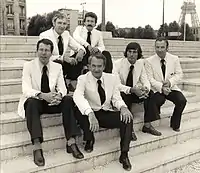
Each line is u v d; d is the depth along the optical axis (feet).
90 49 11.80
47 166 7.79
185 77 16.65
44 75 8.95
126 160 8.75
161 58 11.09
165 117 11.85
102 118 8.80
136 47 10.23
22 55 17.98
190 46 29.17
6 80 11.00
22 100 8.82
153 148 10.31
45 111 8.89
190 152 10.24
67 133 8.39
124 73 10.64
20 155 8.32
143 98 10.30
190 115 12.82
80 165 8.45
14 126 8.98
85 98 9.02
